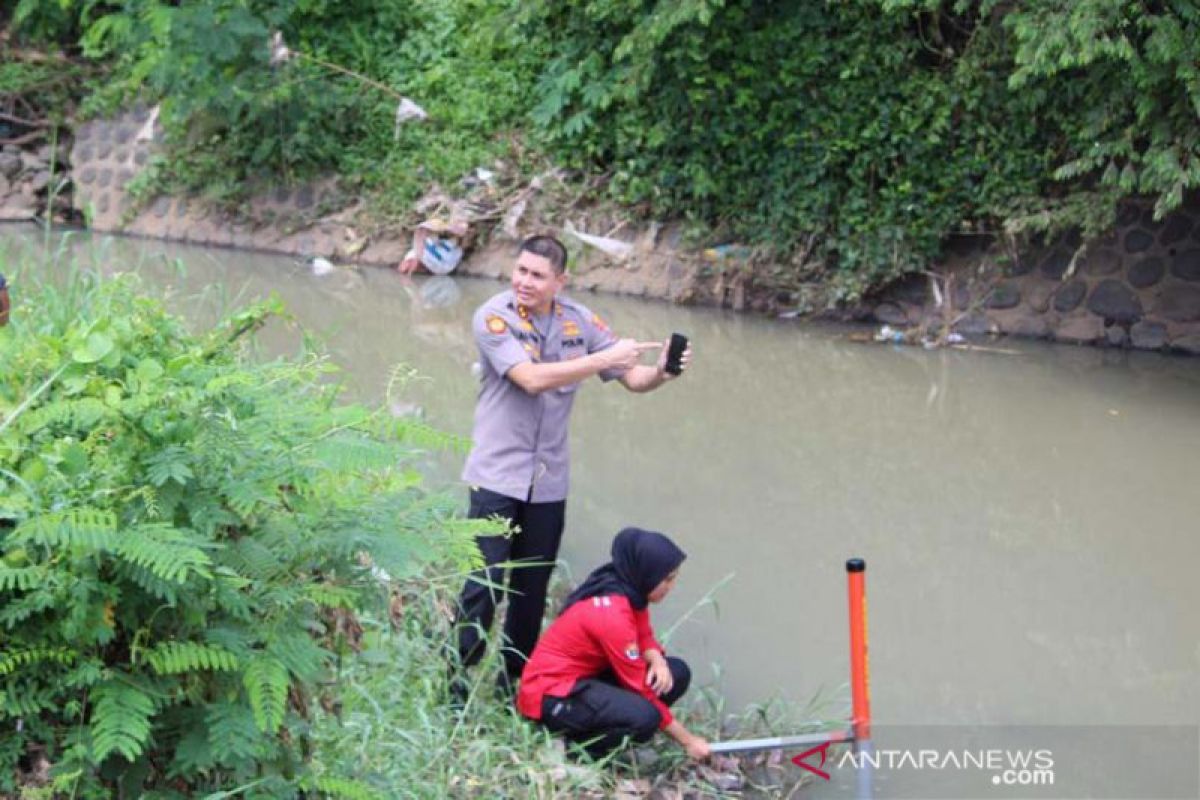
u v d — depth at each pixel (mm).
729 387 9875
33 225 15430
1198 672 5859
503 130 14062
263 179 14797
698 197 12438
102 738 3078
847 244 11625
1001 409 9328
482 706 4961
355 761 4082
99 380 3381
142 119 15664
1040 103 10664
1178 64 9352
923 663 5895
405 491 3818
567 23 13664
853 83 11422
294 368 3973
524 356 4957
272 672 3262
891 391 9789
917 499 7707
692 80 12062
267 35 14203
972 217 11367
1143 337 10797
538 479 5105
